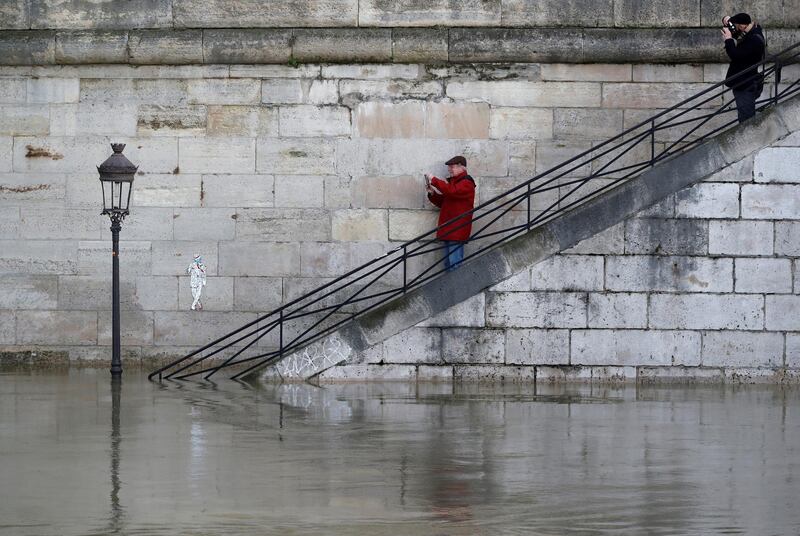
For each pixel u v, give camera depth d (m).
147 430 19.52
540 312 25.67
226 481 15.88
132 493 15.22
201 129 28.67
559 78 28.50
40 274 28.66
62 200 28.70
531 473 16.47
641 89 28.48
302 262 28.61
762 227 25.56
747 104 26.38
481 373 25.72
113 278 26.62
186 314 28.59
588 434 19.30
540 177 26.39
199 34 28.47
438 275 27.28
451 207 27.56
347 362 25.84
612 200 25.67
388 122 28.59
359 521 13.91
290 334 28.44
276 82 28.66
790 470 16.66
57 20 28.83
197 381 26.06
